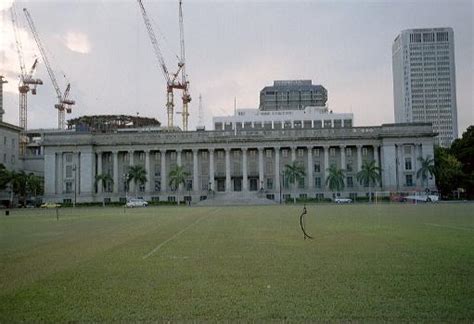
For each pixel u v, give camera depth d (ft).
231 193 377.50
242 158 395.75
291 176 355.56
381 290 39.70
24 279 47.88
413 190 364.99
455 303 35.50
